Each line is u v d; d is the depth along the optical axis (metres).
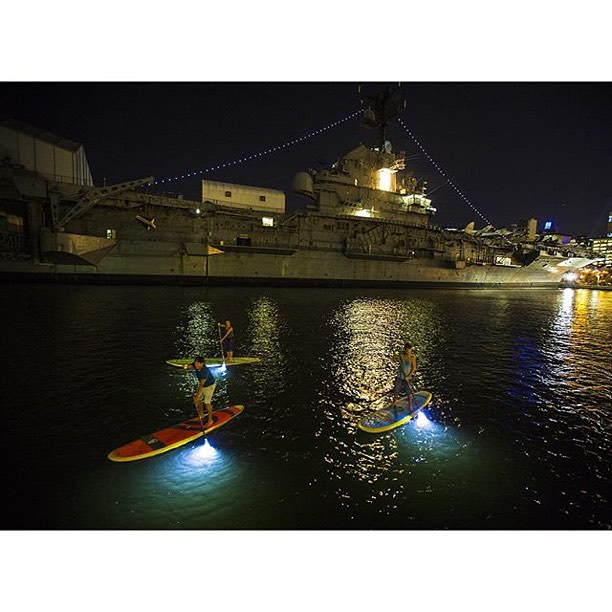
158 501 5.78
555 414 10.00
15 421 8.20
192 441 7.61
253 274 43.84
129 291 32.44
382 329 21.06
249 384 11.12
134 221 36.97
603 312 37.12
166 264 38.94
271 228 43.75
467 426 8.98
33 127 34.47
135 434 7.80
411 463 7.18
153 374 11.53
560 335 22.61
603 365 15.51
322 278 48.25
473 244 61.75
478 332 21.92
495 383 12.42
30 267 33.59
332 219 47.56
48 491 5.92
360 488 6.31
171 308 24.33
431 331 21.30
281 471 6.70
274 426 8.45
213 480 6.36
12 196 31.95
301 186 45.22
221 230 41.16
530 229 71.31
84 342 14.87
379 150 53.28
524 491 6.48
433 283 57.84
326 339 17.69
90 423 8.22
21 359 12.45
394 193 52.91
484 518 5.74
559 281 78.81
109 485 6.12
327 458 7.20
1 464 6.58
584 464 7.48
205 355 13.95
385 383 11.72
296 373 12.34
